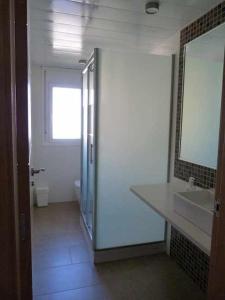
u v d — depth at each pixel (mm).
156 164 2484
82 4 1799
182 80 2271
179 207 1574
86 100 2914
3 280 572
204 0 1731
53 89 3953
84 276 2189
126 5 1812
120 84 2312
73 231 3092
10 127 550
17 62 730
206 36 1925
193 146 2123
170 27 2213
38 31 2330
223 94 955
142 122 2406
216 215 992
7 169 554
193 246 2152
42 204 3947
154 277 2199
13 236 573
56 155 4086
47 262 2391
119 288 2043
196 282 2117
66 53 3082
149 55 2355
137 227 2516
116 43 2646
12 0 589
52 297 1917
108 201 2400
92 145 2473
